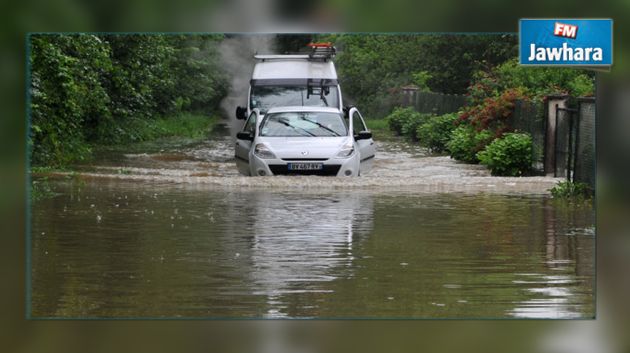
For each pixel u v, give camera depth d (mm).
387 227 32844
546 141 49469
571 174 47281
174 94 89188
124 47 68812
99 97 60562
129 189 42906
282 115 47062
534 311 22359
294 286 24125
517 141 50781
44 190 41500
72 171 49344
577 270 25938
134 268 25938
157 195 40969
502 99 56469
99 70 65000
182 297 23047
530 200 40125
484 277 25188
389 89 97438
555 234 31453
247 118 51656
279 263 26750
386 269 26016
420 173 50656
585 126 42312
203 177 47594
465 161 57312
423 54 91375
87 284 24250
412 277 25094
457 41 83250
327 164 44812
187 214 35562
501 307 22469
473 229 32406
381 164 55469
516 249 28797
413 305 22484
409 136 75375
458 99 75812
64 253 27859
